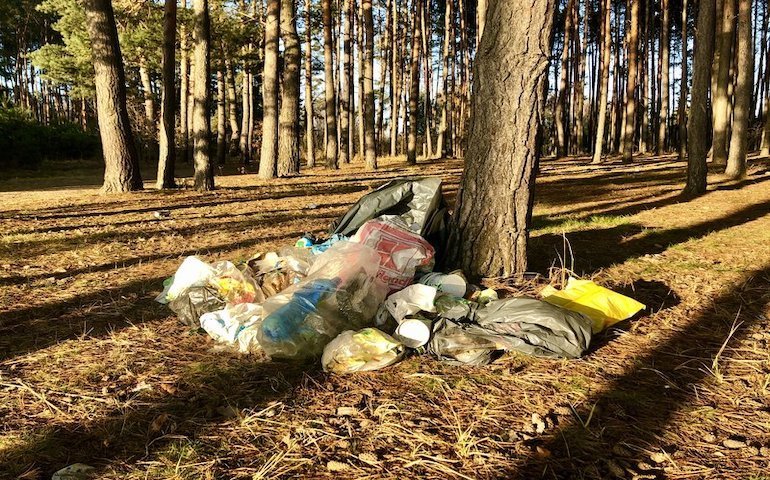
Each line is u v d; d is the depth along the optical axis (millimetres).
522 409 2447
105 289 4449
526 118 4121
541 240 6348
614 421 2352
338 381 2732
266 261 4168
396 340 2955
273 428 2279
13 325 3568
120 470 1978
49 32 43938
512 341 2936
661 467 2031
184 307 3600
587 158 26281
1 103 28625
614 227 7238
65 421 2338
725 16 16750
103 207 9812
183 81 28359
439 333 2992
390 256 3494
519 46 4016
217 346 3203
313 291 3123
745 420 2369
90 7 11523
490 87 4172
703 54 10203
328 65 21484
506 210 4234
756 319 3674
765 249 5805
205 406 2467
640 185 12531
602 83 21625
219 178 17797
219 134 28172
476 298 3605
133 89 28969
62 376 2777
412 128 24172
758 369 2879
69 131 30406
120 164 12320
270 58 16031
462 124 32688
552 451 2117
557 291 3639
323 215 8695
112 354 3070
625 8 32250
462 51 32000
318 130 47969
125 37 21438
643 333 3441
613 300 3586
